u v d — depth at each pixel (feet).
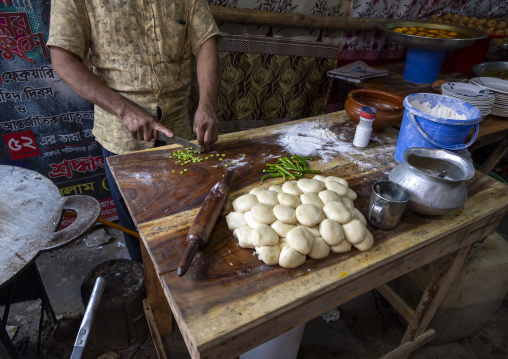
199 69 6.64
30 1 7.01
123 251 9.64
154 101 6.49
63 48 5.48
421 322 6.51
